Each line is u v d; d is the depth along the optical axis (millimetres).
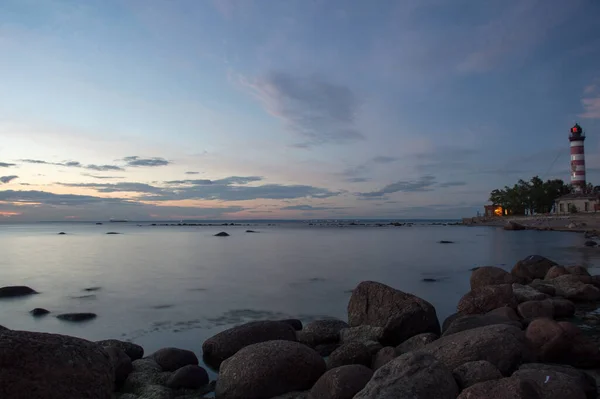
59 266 28781
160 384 8055
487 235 73688
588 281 16469
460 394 5961
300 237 72625
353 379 7102
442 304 16078
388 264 29531
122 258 34625
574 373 6980
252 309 15305
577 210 97250
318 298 17281
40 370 5711
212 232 100875
